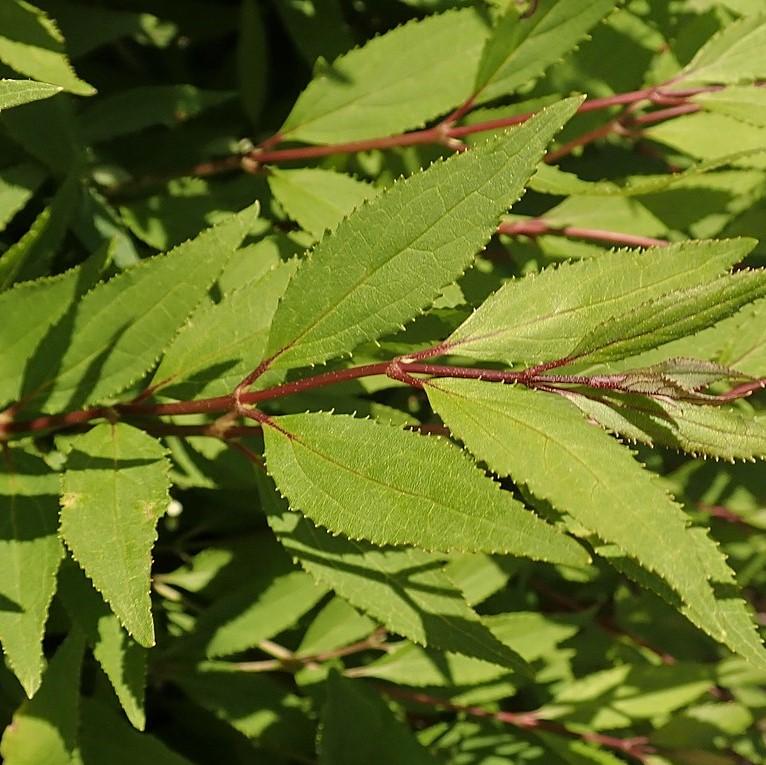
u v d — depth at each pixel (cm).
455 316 43
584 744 51
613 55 50
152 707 52
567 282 39
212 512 52
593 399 38
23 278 46
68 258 49
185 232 49
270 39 54
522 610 55
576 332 39
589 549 42
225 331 42
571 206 49
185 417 46
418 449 38
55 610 47
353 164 50
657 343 38
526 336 39
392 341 43
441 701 52
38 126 47
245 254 47
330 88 49
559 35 47
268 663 50
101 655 43
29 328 41
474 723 52
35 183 47
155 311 42
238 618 49
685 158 53
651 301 38
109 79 51
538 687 53
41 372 42
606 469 37
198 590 50
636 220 49
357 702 48
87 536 39
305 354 40
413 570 43
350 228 39
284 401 47
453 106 49
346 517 39
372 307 40
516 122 48
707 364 38
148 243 49
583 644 56
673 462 57
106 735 46
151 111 49
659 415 38
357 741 48
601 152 53
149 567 39
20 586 41
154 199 49
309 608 50
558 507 37
